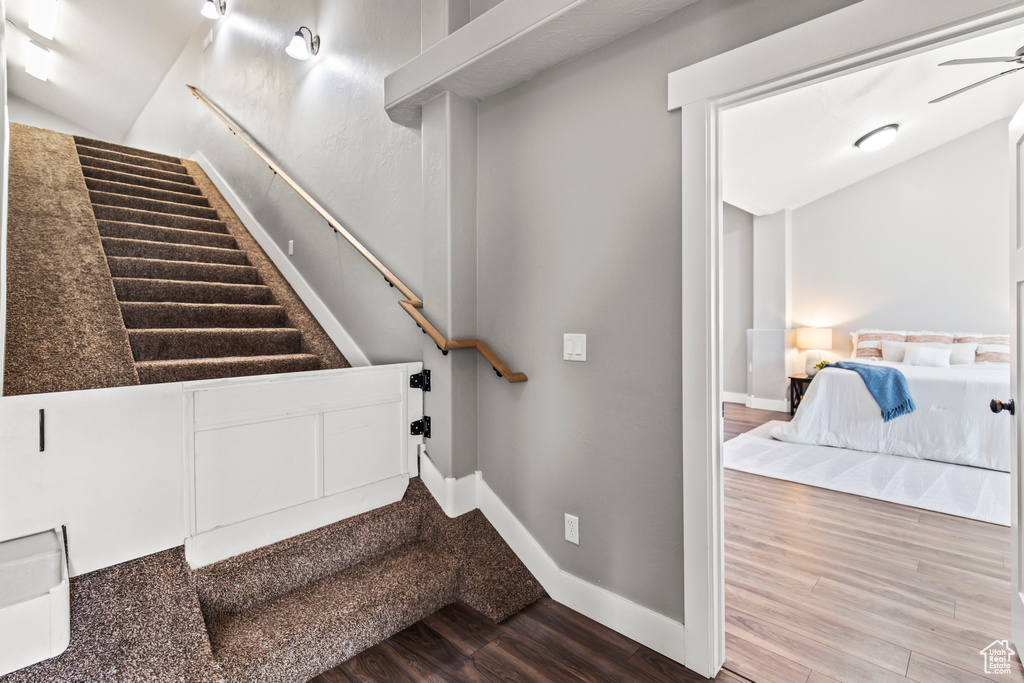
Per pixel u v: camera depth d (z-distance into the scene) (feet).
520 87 6.95
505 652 5.68
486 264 7.48
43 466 4.59
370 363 9.46
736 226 20.93
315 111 11.04
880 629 6.00
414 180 8.34
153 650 4.52
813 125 12.24
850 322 18.76
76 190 11.32
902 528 8.83
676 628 5.54
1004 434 12.03
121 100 22.49
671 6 5.30
